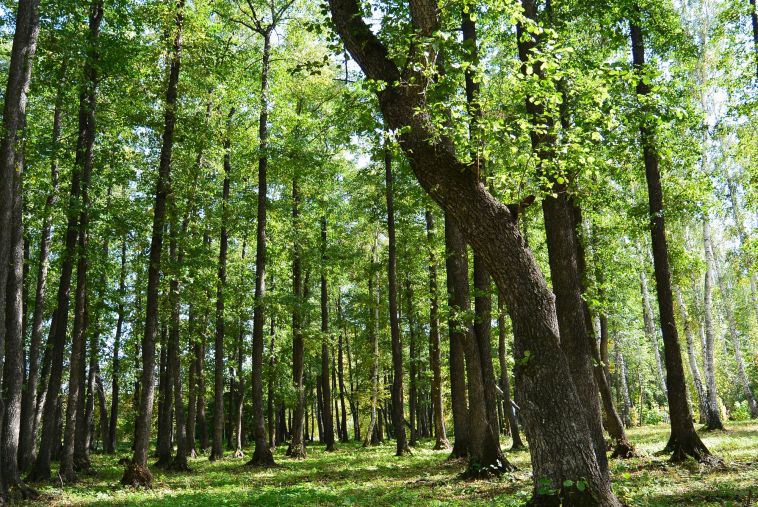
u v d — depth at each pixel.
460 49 6.73
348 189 26.16
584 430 5.84
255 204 22.34
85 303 19.95
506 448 21.67
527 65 6.81
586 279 14.30
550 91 6.92
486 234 6.07
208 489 13.47
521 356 6.05
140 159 19.34
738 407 34.53
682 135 13.39
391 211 21.81
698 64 22.91
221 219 20.97
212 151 18.50
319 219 25.33
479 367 13.20
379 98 6.58
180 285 18.83
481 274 13.55
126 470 14.05
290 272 27.92
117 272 24.31
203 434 27.97
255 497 11.13
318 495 11.12
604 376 14.77
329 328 26.53
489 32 12.36
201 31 16.14
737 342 28.56
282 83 21.28
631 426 36.00
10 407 11.71
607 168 10.05
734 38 14.44
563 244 8.30
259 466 18.91
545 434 5.81
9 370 11.90
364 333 33.88
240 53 18.95
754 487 8.39
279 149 20.28
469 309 14.14
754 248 17.31
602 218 15.36
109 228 16.86
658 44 13.58
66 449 15.09
